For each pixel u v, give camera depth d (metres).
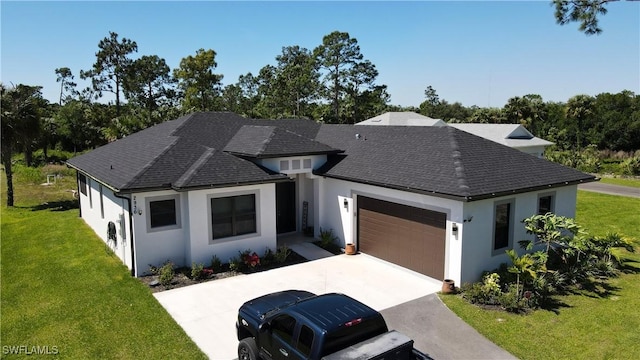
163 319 10.50
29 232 19.28
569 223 12.26
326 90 67.19
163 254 13.98
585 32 12.72
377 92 67.25
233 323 10.35
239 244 14.95
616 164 47.25
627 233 18.80
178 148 16.17
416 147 15.88
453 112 95.69
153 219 13.75
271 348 7.57
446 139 15.38
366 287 12.67
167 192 13.88
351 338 6.72
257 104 79.62
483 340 9.36
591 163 43.75
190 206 13.79
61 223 20.95
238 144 17.62
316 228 18.00
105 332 9.84
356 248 16.27
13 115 24.53
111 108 68.56
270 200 15.52
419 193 12.87
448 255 12.45
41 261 15.07
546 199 14.67
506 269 12.73
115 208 15.14
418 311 10.90
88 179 19.78
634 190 31.53
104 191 16.75
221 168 14.86
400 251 14.34
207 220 14.22
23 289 12.52
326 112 65.38
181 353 8.94
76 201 27.05
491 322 10.22
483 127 37.62
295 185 18.73
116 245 15.42
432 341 9.34
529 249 13.16
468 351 8.91
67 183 34.88
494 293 11.38
